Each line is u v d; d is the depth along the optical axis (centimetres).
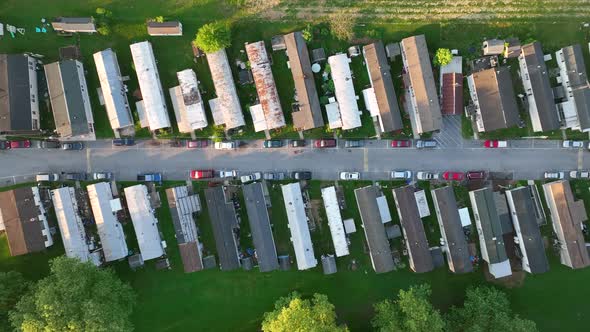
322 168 7438
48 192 7319
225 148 7394
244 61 7356
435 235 7475
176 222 7194
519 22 7400
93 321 6219
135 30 7331
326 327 6688
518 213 7269
